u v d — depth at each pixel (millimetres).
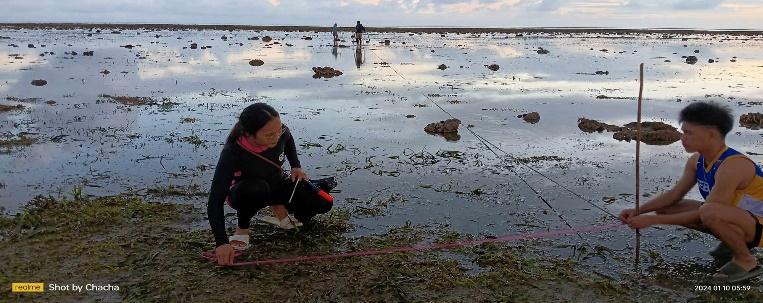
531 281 4574
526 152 8891
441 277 4613
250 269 4742
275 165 5211
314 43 40312
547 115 12250
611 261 4965
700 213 4648
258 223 5770
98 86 15969
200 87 16078
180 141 9359
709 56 30594
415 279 4590
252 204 5113
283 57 27078
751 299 4301
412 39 48594
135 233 5445
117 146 8969
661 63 25922
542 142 9625
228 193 5137
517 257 4996
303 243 5293
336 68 21984
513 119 11711
